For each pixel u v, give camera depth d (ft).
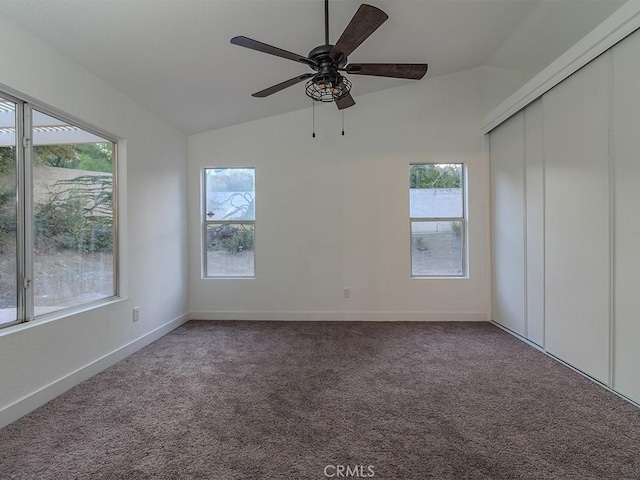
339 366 8.71
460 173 13.43
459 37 10.22
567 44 9.64
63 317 7.45
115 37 7.39
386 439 5.54
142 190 10.62
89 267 8.75
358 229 13.39
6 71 6.19
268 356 9.49
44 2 6.09
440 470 4.79
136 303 10.20
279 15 7.72
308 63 7.13
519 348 9.97
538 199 9.77
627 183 6.64
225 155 13.67
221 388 7.48
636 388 6.56
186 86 10.08
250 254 13.91
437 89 13.17
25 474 4.75
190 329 12.27
